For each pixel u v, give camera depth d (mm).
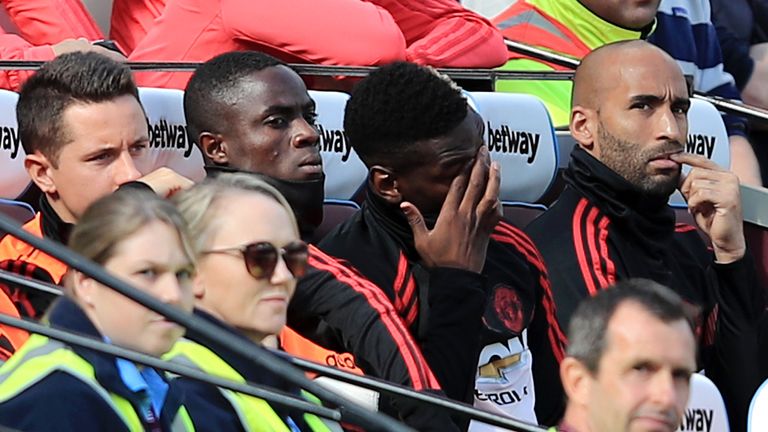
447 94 17766
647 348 13555
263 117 17969
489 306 18188
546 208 21797
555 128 23672
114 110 17094
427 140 17578
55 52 20703
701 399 18484
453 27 23703
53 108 17047
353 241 17906
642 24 25891
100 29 23750
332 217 19797
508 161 21438
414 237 17516
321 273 17141
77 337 11242
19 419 11867
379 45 21844
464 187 17672
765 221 23641
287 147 18031
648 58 20328
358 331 16812
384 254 17750
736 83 29281
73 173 17047
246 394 11680
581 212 20062
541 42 25875
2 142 18047
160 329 12562
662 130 20125
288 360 13375
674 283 20484
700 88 27688
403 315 17484
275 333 14570
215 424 13219
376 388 13211
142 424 12297
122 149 17141
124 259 12594
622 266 19922
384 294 17188
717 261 20906
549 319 18953
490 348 18094
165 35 21875
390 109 17656
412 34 23797
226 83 18078
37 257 16672
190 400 13203
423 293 17562
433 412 16297
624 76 20188
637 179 20094
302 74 21031
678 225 21438
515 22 26000
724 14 29234
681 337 13648
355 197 20344
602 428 13695
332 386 16125
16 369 12156
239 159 18047
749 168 26141
